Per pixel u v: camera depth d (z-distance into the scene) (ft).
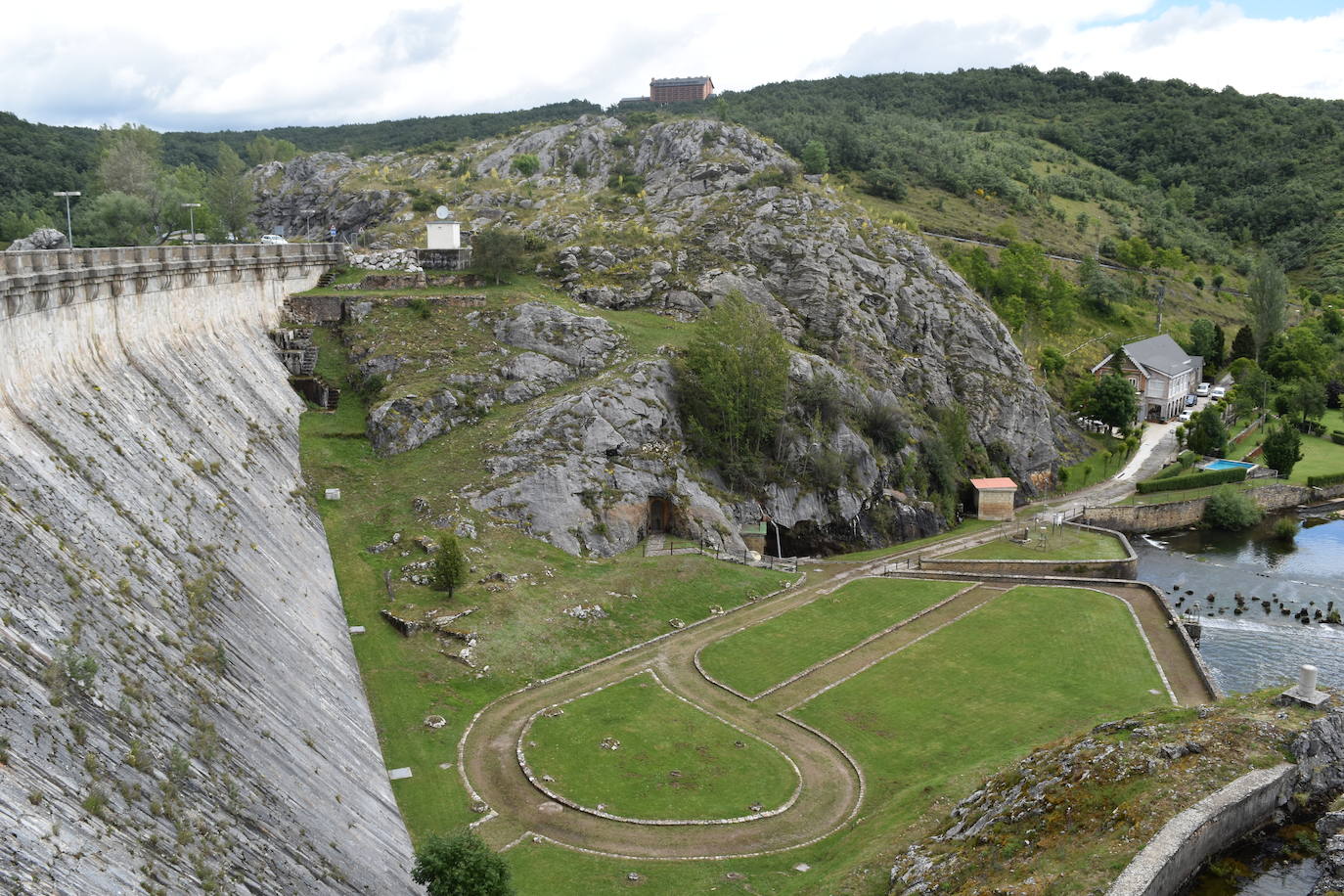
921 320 444.14
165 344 217.77
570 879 145.38
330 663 179.73
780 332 397.19
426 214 517.55
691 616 252.21
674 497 304.09
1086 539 357.61
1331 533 397.60
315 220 577.43
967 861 127.34
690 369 342.03
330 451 282.15
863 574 301.02
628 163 562.66
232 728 125.29
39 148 632.79
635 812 163.94
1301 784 126.82
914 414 403.54
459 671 206.80
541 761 178.50
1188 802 119.24
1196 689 209.26
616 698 204.74
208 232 483.92
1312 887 111.96
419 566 241.76
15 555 110.01
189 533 160.97
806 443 350.02
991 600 274.16
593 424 303.68
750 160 518.78
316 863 117.08
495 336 348.18
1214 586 326.65
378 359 323.37
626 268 424.87
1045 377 537.65
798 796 170.50
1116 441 504.84
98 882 82.99
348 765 152.56
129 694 109.40
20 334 145.07
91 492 139.13
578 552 274.36
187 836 99.25
